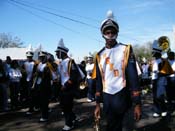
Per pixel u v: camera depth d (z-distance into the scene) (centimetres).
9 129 758
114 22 383
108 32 384
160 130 697
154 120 809
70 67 717
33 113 985
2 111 1041
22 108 1102
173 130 696
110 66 385
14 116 941
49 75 834
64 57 732
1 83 1024
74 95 730
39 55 853
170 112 915
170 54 995
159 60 864
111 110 385
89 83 1259
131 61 376
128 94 383
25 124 813
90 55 1272
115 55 385
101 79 396
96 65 399
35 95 937
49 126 782
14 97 1119
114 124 388
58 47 724
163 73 847
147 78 1497
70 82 714
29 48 989
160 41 947
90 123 803
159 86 850
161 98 848
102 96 398
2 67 1024
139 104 368
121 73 381
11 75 1109
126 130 693
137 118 369
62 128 756
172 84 1001
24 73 1192
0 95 1030
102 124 745
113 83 382
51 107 1102
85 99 1347
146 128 716
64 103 722
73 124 757
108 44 390
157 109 854
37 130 742
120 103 379
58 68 741
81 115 927
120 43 393
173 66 988
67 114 729
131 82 372
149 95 1392
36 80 852
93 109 1046
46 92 833
